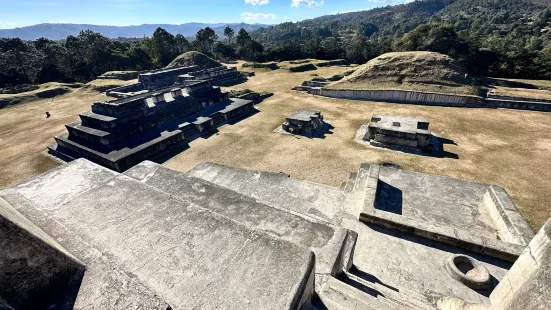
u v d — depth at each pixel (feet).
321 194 25.72
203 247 9.80
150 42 172.86
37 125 71.77
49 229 10.14
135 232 10.70
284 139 57.62
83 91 108.27
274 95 94.63
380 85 86.12
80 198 13.03
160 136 55.98
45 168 49.49
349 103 81.25
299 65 142.00
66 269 7.84
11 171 48.39
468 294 15.99
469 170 41.98
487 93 76.43
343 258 13.51
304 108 78.79
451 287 16.47
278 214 14.03
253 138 58.85
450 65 84.02
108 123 53.06
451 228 20.03
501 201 22.66
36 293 7.32
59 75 143.33
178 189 16.69
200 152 53.47
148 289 7.51
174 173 18.76
